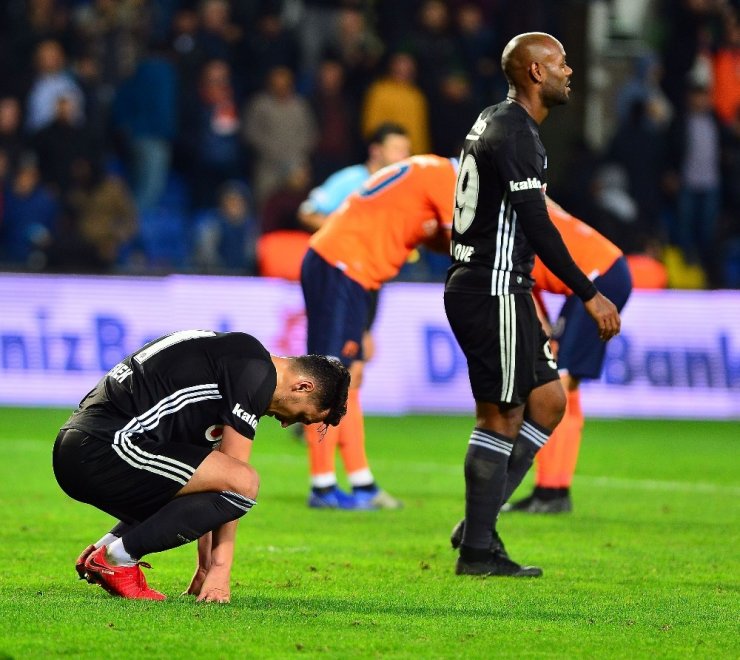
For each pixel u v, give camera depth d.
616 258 31.22
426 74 65.50
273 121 63.75
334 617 19.08
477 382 22.91
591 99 71.31
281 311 56.94
